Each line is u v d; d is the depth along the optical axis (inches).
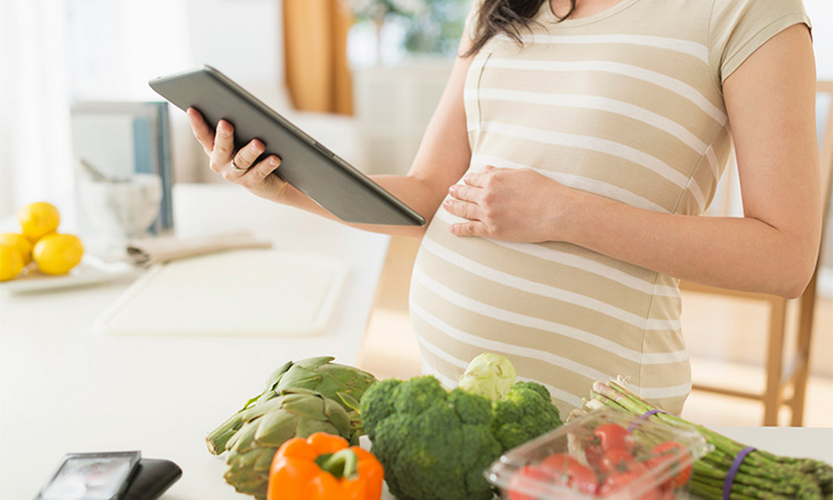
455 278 41.9
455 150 48.3
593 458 23.5
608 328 38.9
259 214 80.7
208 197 90.2
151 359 43.0
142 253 60.7
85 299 54.6
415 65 215.3
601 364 39.3
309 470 23.9
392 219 35.6
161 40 182.2
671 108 37.7
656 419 27.4
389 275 156.9
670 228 35.2
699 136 38.2
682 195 38.9
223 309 50.3
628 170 38.4
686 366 42.1
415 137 220.4
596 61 39.1
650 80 37.8
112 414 36.1
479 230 40.3
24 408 36.7
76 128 66.5
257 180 39.3
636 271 38.9
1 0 121.3
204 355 43.7
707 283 35.7
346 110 251.8
